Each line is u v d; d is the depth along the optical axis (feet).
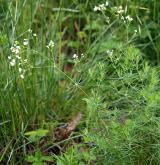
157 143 8.87
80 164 9.52
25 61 10.30
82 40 14.19
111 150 8.88
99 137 9.06
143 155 9.13
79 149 10.60
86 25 14.07
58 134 11.23
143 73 9.03
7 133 10.73
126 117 9.55
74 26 14.93
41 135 10.25
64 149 10.85
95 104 9.11
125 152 8.85
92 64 11.64
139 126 8.68
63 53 13.42
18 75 10.60
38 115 11.41
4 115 10.61
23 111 11.02
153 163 9.24
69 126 11.30
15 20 11.18
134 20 12.71
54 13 14.61
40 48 11.80
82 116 11.47
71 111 11.84
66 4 14.30
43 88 11.60
